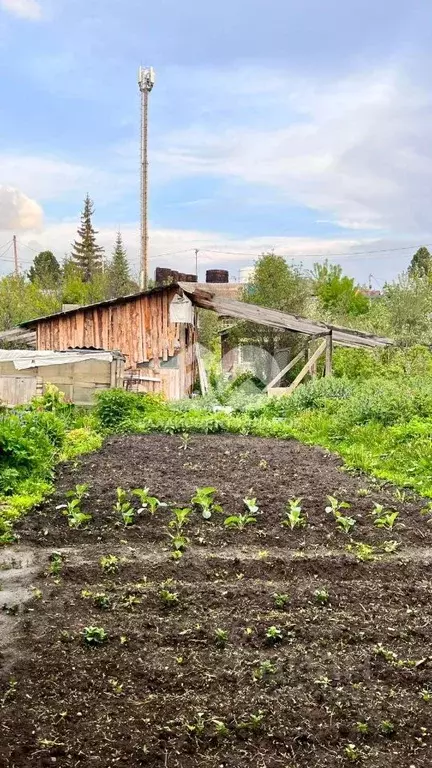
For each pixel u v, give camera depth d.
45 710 4.14
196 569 6.59
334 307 37.78
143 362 23.03
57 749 3.78
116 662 4.71
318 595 5.81
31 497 9.02
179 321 22.09
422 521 8.42
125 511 8.53
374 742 3.92
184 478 10.52
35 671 4.58
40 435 11.74
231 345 29.56
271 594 5.91
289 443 14.31
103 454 12.50
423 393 15.08
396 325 31.95
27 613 5.54
